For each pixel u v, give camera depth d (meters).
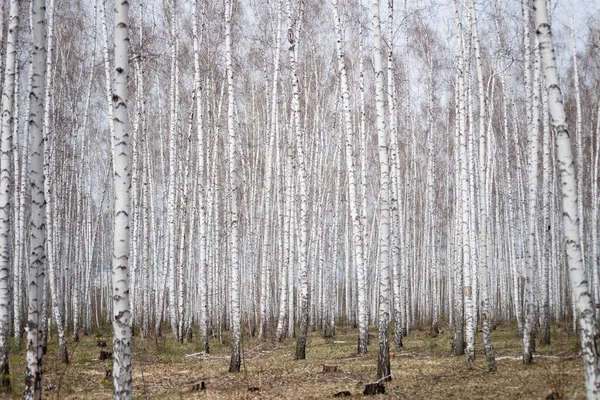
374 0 11.75
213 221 25.31
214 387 12.07
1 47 16.97
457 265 16.61
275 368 14.63
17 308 19.53
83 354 18.03
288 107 28.92
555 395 8.60
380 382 10.94
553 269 26.62
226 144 29.48
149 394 11.55
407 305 25.42
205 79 25.47
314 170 26.69
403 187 34.00
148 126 29.94
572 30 22.25
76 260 23.44
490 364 12.30
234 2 25.06
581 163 23.19
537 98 13.26
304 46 27.27
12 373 13.34
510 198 24.05
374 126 31.95
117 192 7.40
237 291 14.11
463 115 14.02
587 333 6.57
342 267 40.97
